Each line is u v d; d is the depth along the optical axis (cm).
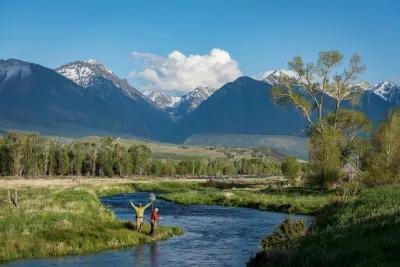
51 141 18275
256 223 4966
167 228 4216
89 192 6644
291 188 8906
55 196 5578
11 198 5134
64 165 17575
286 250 2473
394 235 2119
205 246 3534
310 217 5250
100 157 18475
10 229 3284
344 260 2017
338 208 3488
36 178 14988
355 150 7825
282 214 5841
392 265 1784
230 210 6412
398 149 6869
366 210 3078
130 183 12069
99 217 4078
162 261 2958
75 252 3180
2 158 16088
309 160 7831
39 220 3622
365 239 2230
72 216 3878
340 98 7862
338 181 7725
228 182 12525
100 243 3384
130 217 5228
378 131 7369
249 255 3180
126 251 3278
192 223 4966
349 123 7912
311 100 8156
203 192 9144
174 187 11706
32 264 2808
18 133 16762
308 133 7988
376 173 6800
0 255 2930
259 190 8962
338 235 2467
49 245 3134
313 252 2266
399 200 3319
